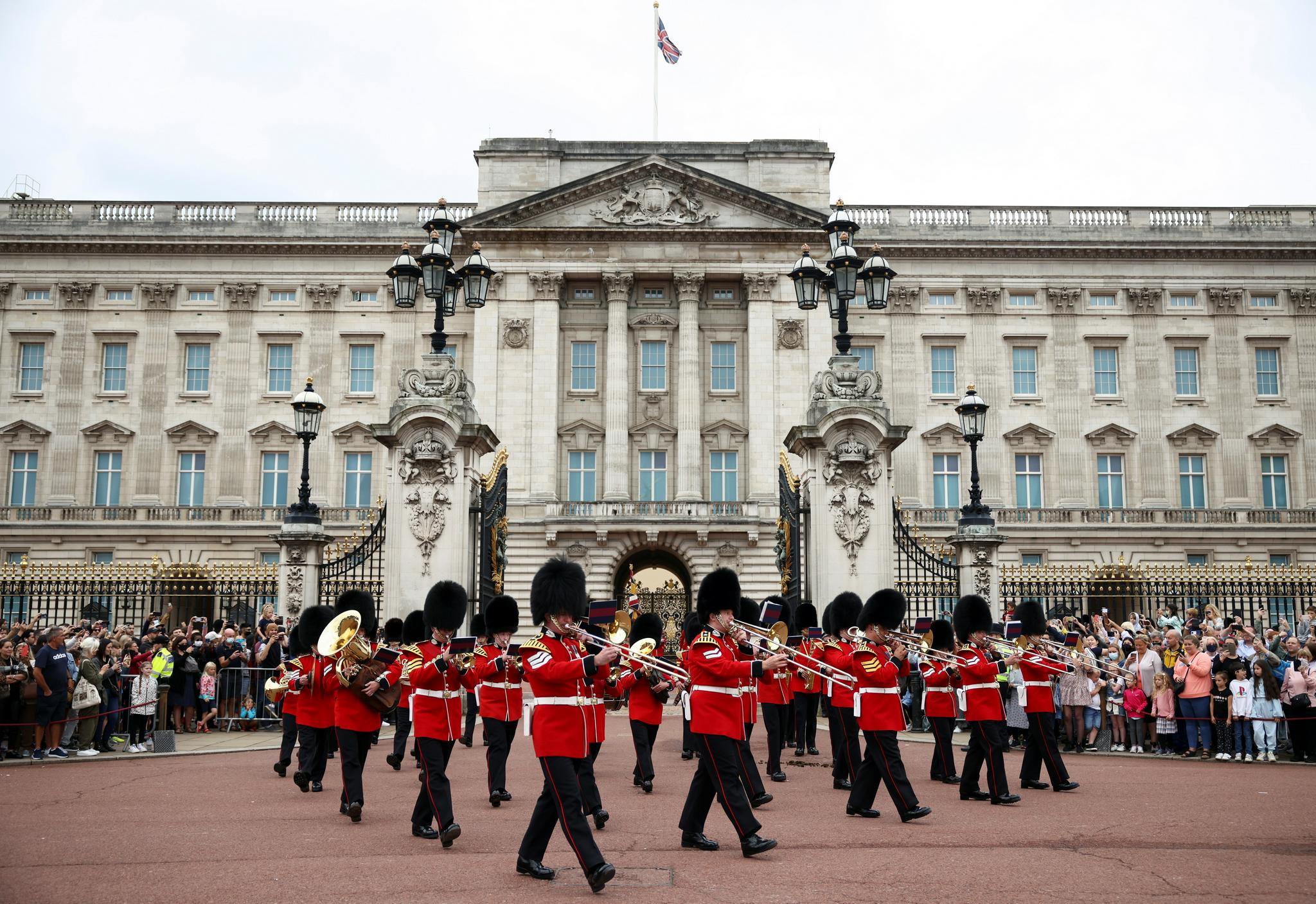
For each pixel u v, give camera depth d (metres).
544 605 9.89
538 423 54.78
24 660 19.61
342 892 8.76
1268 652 20.06
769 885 8.92
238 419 56.84
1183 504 57.38
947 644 16.17
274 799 14.30
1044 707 14.91
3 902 8.52
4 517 55.62
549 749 9.27
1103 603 41.56
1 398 57.00
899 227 58.09
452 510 21.66
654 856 10.28
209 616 44.25
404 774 17.16
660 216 56.47
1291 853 10.29
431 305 57.44
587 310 57.59
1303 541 56.03
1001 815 12.59
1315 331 58.09
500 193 57.06
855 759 12.84
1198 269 58.53
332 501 56.25
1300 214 59.16
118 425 56.56
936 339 57.88
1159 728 20.08
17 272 57.69
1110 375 58.31
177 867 9.79
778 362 55.94
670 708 34.22
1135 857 10.02
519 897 8.57
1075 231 58.53
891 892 8.60
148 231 57.53
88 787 15.53
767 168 57.81
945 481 57.03
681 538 53.09
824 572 21.36
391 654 12.77
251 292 57.69
